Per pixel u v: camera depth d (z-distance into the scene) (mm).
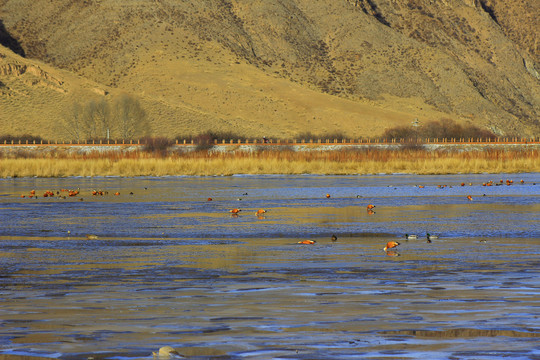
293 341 41125
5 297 53938
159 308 49750
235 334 42719
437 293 54344
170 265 69375
